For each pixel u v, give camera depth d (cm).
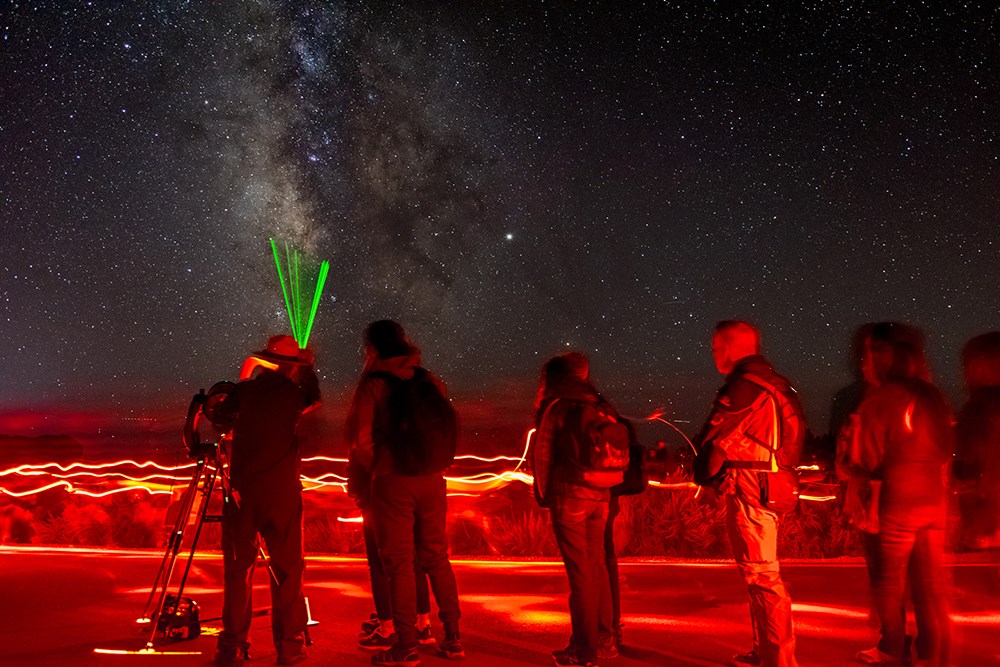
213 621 663
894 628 575
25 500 1378
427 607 646
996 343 554
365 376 606
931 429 549
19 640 648
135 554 1064
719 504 1144
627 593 828
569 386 593
